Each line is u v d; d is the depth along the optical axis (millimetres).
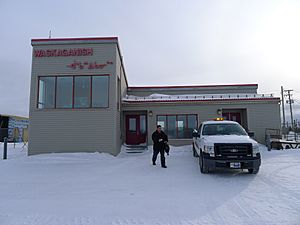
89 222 3963
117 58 13883
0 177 7680
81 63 13281
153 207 4680
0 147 18312
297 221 3891
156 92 20000
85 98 13234
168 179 7121
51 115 12859
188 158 11156
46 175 7965
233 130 8867
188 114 16062
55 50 13344
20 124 27766
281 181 6570
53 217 4203
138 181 6938
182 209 4543
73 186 6449
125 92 18469
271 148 14984
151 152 13969
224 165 7164
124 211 4480
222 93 19859
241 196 5281
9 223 3947
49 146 12625
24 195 5625
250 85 19812
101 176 7727
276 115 15664
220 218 4066
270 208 4496
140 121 16797
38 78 13203
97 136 12711
